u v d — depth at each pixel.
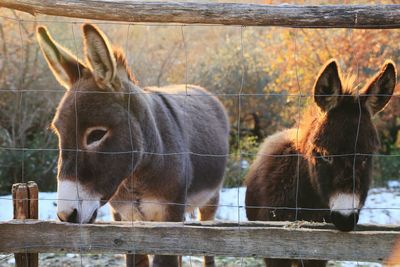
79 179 3.87
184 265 6.52
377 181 10.01
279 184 4.41
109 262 6.39
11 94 10.41
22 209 3.77
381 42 8.65
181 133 5.18
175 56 12.38
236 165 10.14
